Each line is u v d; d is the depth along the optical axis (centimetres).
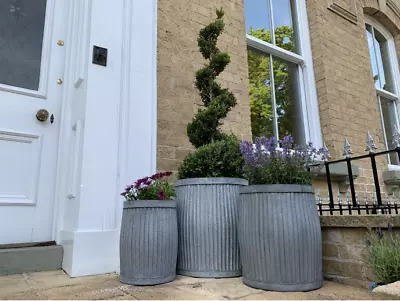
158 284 161
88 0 229
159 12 271
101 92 213
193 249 181
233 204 185
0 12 224
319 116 382
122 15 236
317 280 153
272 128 350
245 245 162
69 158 222
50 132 226
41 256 191
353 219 165
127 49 232
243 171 193
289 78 386
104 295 141
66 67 238
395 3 535
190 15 290
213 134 220
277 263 150
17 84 221
